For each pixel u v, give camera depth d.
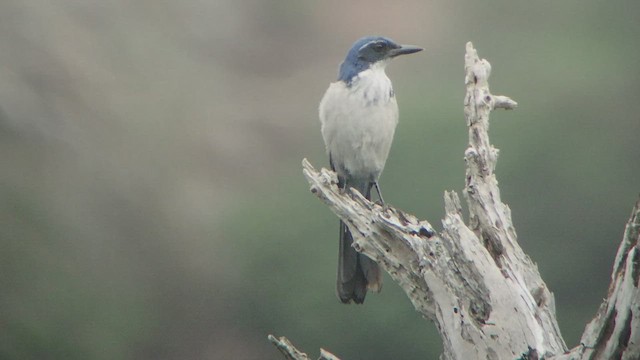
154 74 20.98
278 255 18.80
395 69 25.91
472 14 26.11
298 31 32.66
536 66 23.03
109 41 19.39
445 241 6.69
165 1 23.59
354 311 17.41
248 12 31.08
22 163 16.98
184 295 18.78
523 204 20.42
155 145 19.62
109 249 17.86
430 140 18.41
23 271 16.70
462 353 6.50
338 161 10.53
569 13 24.28
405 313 17.22
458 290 6.59
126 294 17.89
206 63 25.89
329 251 18.69
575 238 20.38
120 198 18.27
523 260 6.88
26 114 16.95
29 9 17.84
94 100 18.39
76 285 17.16
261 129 25.52
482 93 7.38
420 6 31.70
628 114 21.55
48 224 17.09
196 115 21.59
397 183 18.17
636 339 5.72
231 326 18.98
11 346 16.30
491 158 7.21
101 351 17.27
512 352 6.39
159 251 18.62
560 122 21.11
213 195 20.19
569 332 19.91
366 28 32.44
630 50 22.94
